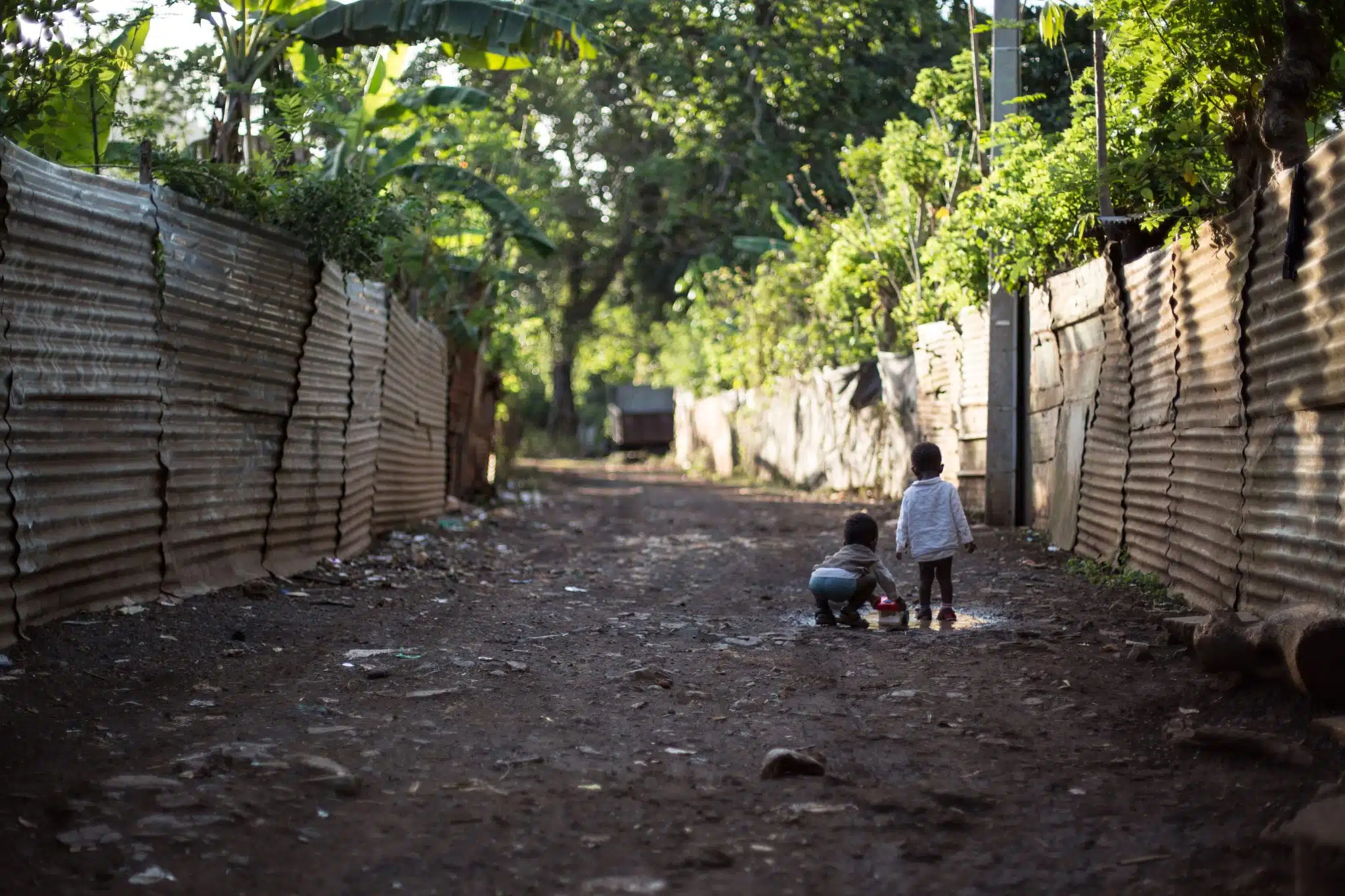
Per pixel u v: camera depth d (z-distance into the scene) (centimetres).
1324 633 468
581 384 6322
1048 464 1192
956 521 780
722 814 396
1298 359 581
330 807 397
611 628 778
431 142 1617
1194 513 752
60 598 641
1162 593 805
